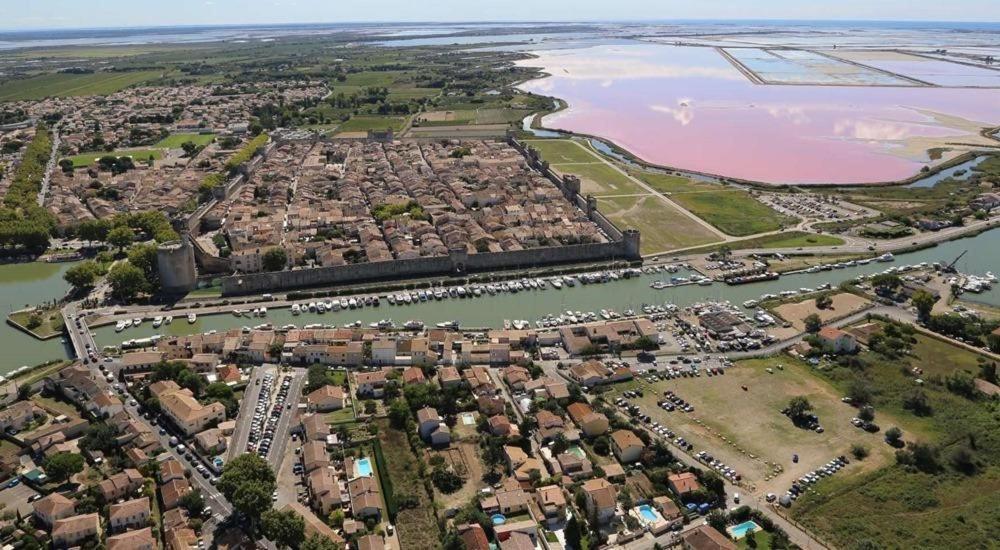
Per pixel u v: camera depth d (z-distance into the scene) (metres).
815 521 196.25
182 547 179.12
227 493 195.88
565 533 191.75
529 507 199.50
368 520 194.25
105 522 193.25
